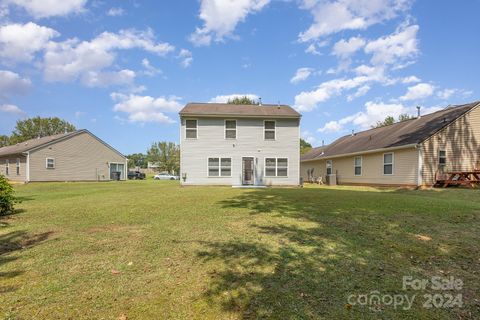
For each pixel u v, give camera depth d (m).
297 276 3.76
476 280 3.72
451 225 6.13
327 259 4.32
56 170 30.47
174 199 10.84
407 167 17.67
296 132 20.95
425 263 4.23
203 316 2.89
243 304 3.11
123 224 6.68
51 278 3.76
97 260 4.38
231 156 20.42
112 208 8.84
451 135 17.19
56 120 60.53
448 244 4.99
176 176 51.25
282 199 10.32
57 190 17.53
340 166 25.80
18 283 3.62
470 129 17.48
